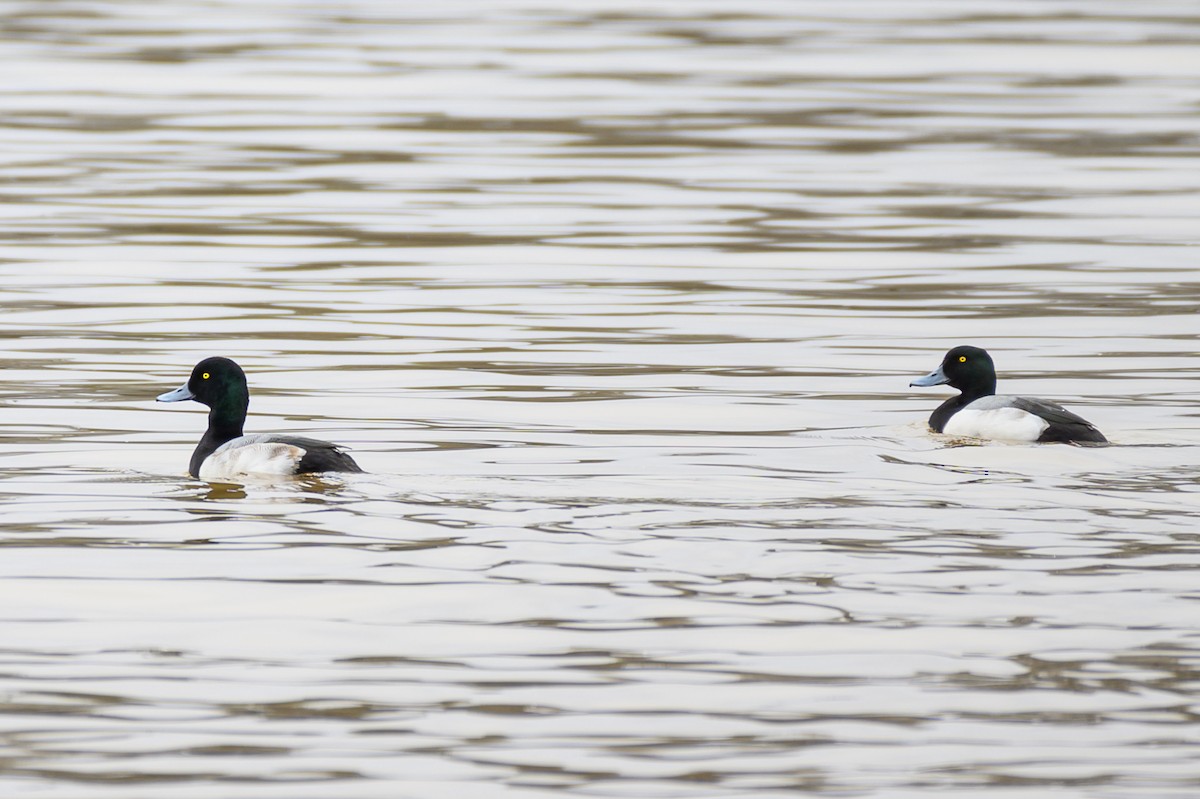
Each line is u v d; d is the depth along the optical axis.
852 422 17.75
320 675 10.69
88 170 34.66
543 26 57.00
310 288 25.05
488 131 39.62
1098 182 34.25
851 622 11.45
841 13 61.66
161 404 18.44
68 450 16.27
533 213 31.00
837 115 42.09
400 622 11.50
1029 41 55.06
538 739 9.87
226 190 32.84
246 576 12.38
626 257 27.45
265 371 20.11
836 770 9.50
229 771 9.48
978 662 10.81
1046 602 11.77
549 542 13.09
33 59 49.31
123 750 9.70
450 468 15.48
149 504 14.16
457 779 9.41
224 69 47.91
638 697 10.39
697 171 35.28
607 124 40.59
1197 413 18.11
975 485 14.76
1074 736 9.85
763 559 12.66
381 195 32.56
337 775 9.45
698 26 57.66
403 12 60.31
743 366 20.61
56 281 25.23
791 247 28.28
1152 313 23.66
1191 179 34.59
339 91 44.62
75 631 11.38
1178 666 10.73
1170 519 13.64
